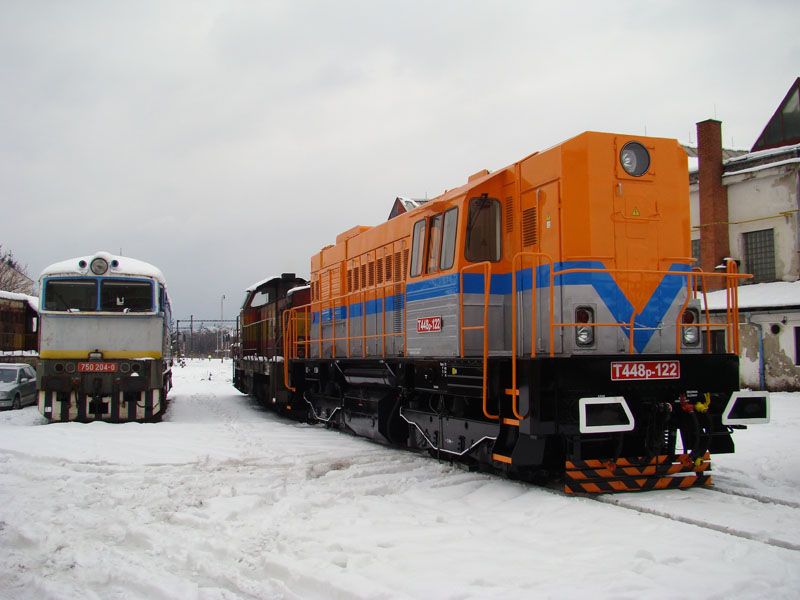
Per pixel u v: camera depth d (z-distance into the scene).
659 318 8.25
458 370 9.02
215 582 5.23
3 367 22.59
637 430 7.85
